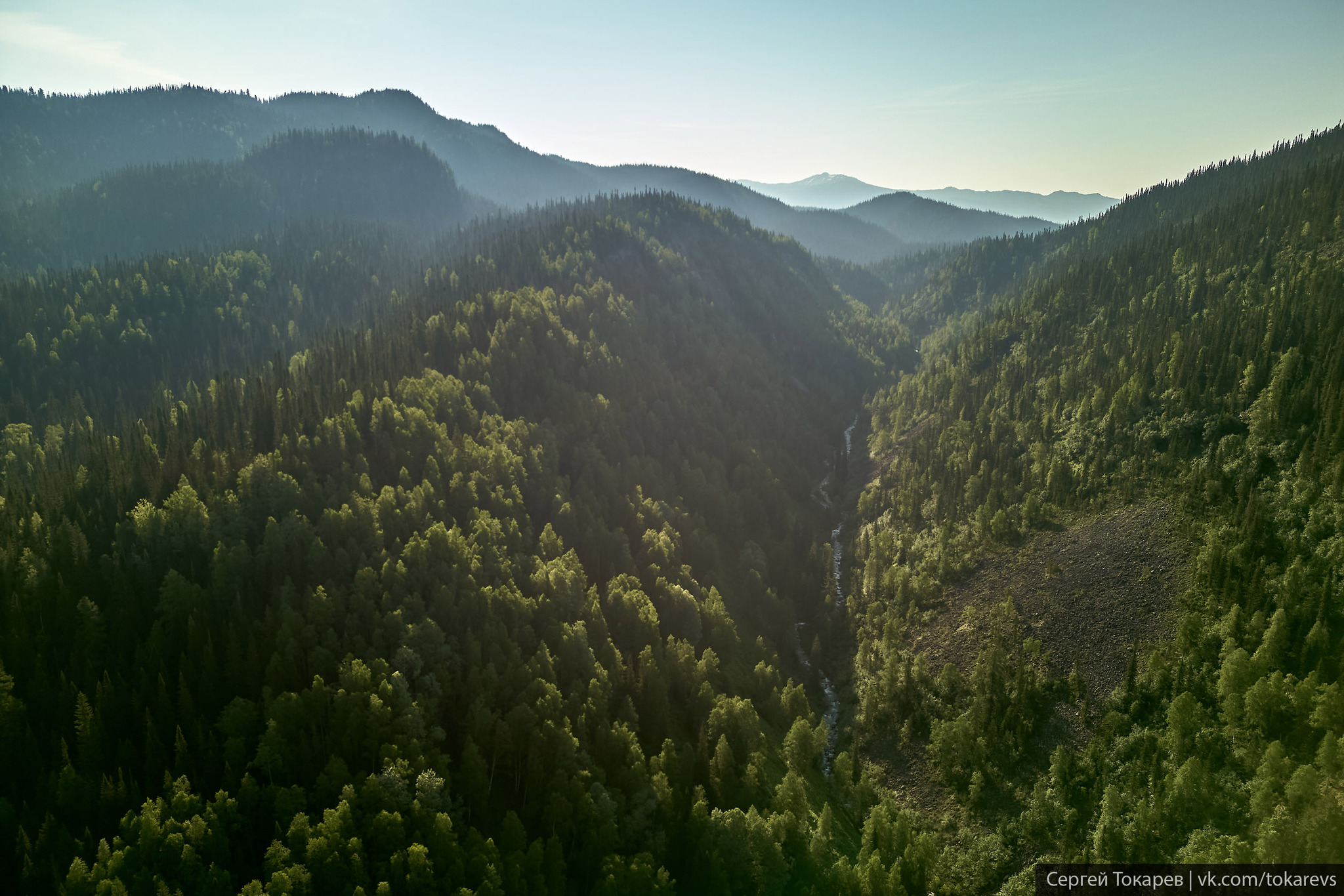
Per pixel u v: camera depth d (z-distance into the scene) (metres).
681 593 146.75
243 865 80.19
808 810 108.62
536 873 81.94
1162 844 93.88
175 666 102.00
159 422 199.25
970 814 115.56
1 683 89.94
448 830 81.50
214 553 118.19
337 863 76.75
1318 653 98.69
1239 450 140.00
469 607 117.12
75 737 90.69
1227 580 117.94
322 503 136.50
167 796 82.50
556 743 98.69
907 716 137.75
